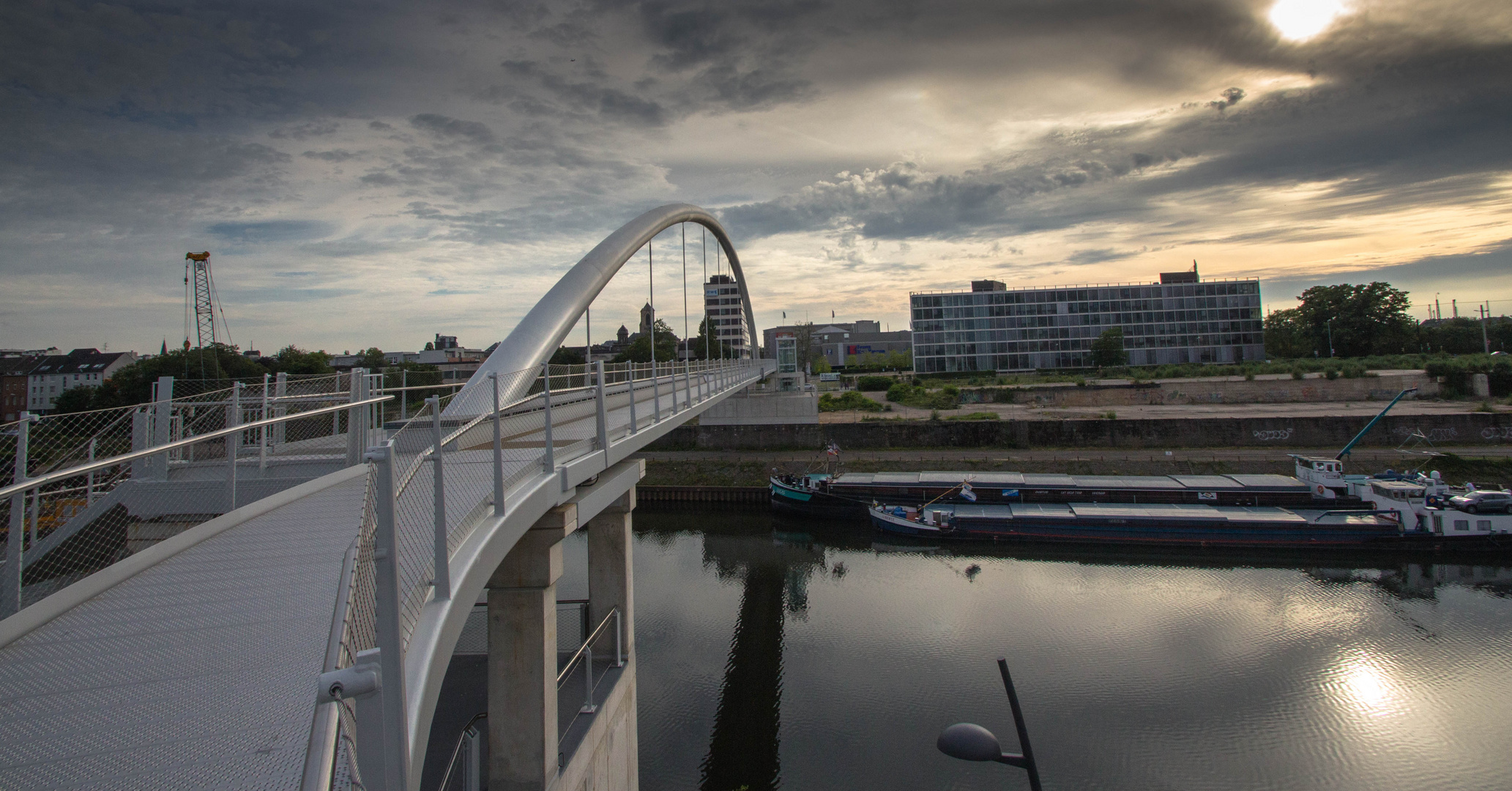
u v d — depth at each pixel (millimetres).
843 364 138375
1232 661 23359
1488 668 22516
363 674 2641
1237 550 34312
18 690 4113
